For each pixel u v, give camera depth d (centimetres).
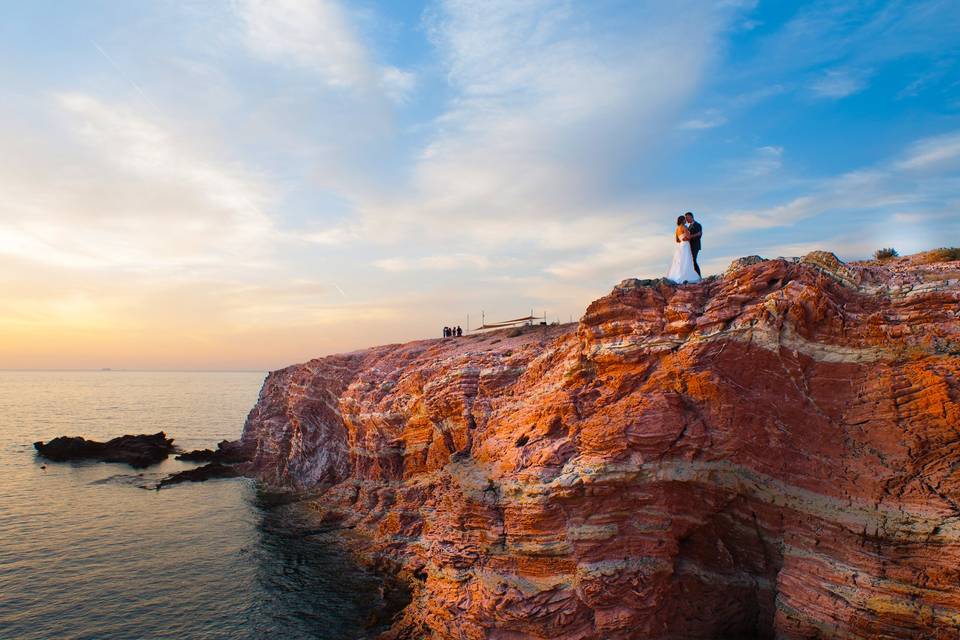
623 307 2100
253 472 6362
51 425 11450
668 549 1948
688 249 2266
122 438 7994
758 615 1966
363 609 2839
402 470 3909
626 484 1955
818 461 1772
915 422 1645
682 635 1972
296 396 5666
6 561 3541
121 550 3766
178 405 17862
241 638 2559
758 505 1875
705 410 1923
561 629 2002
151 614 2811
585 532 1967
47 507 4916
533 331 4188
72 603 2939
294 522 4381
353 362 5172
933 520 1542
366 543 3631
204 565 3478
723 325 1920
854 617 1617
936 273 1819
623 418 1970
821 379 1803
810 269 1900
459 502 2370
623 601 1938
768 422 1847
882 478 1645
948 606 1497
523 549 2094
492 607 2086
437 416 3281
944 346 1670
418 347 4794
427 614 2406
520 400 2581
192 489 5669
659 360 2020
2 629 2659
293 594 3030
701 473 1908
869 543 1645
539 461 2131
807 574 1750
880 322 1752
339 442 5106
